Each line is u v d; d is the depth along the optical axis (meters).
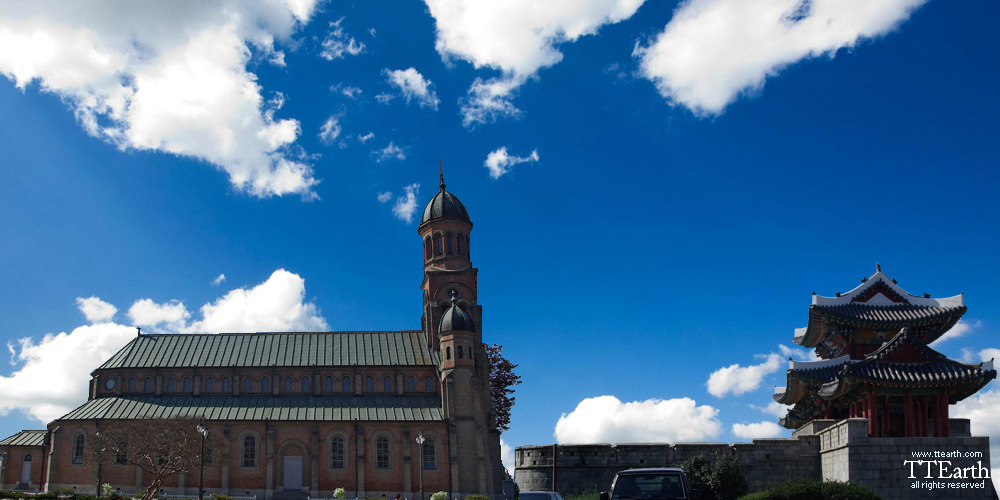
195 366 98.19
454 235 104.50
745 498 49.38
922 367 65.88
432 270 103.19
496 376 111.69
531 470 77.25
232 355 100.25
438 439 92.06
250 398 96.62
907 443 61.28
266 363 98.88
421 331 104.56
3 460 93.75
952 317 72.56
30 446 94.00
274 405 95.19
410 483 90.44
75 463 91.12
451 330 95.19
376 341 102.69
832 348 78.44
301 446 92.25
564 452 74.81
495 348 113.31
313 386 97.50
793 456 69.81
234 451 91.75
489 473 93.19
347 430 92.50
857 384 65.94
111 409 93.75
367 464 91.69
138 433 84.06
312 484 90.31
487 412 97.88
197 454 85.62
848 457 61.53
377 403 95.81
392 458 91.69
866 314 74.38
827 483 48.69
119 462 90.25
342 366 98.19
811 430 72.31
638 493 33.03
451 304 99.81
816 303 74.69
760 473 69.88
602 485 73.44
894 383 64.88
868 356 67.94
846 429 62.41
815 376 72.38
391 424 92.50
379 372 98.31
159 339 103.25
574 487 74.00
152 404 95.12
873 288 76.19
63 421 92.19
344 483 90.81
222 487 89.81
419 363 98.81
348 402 95.88
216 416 92.81
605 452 74.06
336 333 103.75
